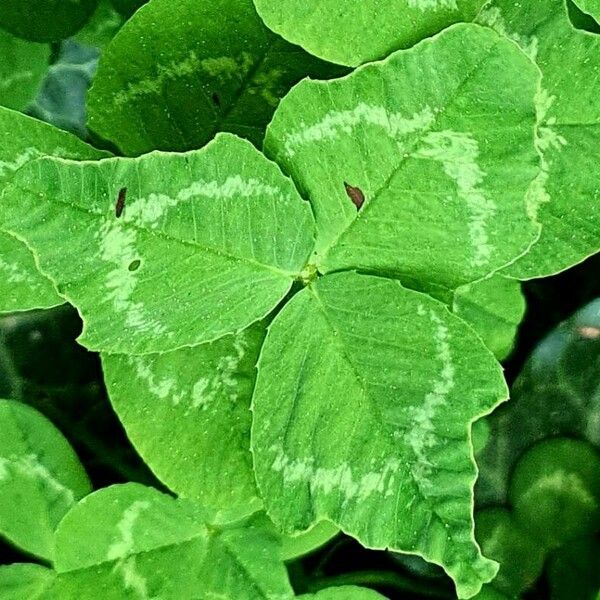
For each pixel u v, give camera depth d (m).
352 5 0.09
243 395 0.09
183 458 0.09
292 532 0.09
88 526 0.10
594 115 0.09
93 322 0.09
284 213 0.09
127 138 0.10
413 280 0.09
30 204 0.08
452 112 0.08
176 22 0.09
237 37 0.09
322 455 0.09
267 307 0.09
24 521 0.10
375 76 0.08
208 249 0.09
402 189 0.09
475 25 0.08
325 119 0.09
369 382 0.09
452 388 0.09
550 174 0.09
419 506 0.09
